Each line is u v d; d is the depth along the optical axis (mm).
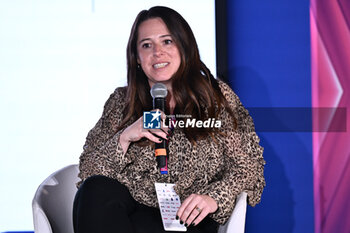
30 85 6820
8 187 6766
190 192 4105
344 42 6871
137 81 4398
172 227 3629
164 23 4250
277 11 6926
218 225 3984
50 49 6840
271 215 6922
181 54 4262
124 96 4441
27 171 6785
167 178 4066
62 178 4387
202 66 4434
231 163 4113
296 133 6902
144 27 4289
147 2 6871
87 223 3414
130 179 4070
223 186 3861
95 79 6852
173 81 4285
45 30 6848
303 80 6898
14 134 6797
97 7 6863
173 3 6828
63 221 4211
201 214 3654
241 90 6918
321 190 6891
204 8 6805
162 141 3820
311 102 6895
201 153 4070
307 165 6895
